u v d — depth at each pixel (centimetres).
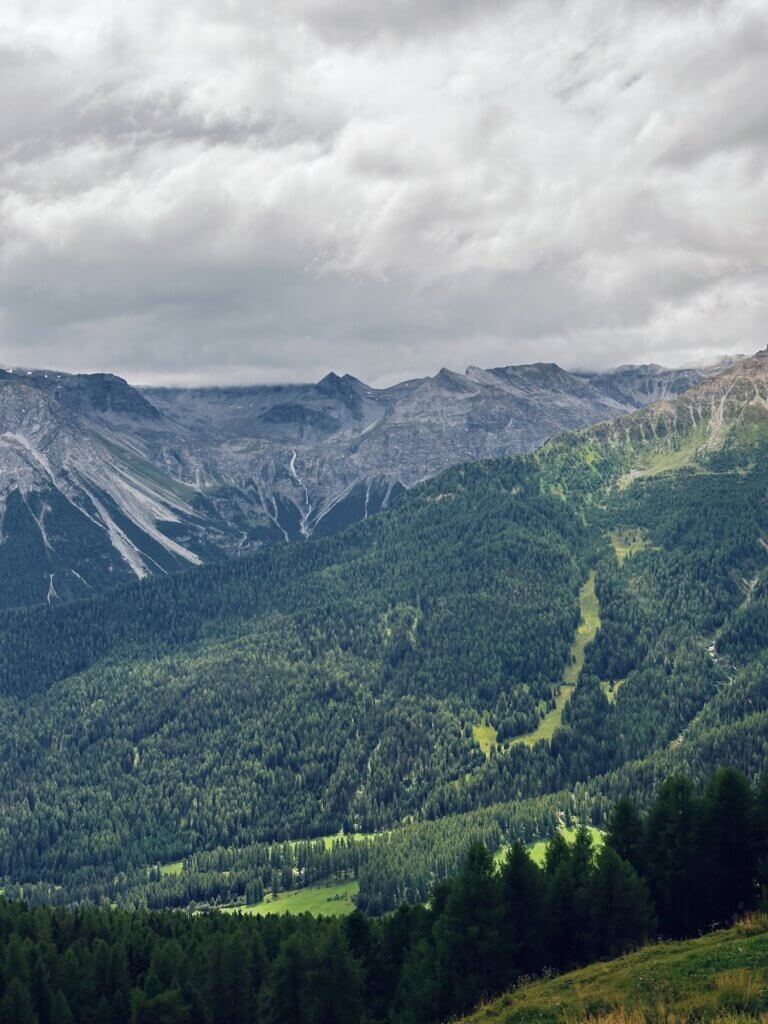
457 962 11188
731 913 11612
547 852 13088
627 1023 7338
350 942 13925
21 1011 13975
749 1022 6812
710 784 12388
